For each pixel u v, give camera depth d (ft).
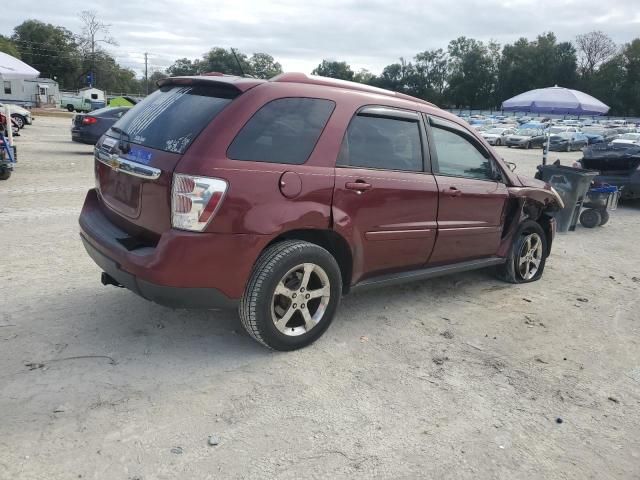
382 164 12.90
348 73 372.58
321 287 12.09
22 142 57.00
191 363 11.35
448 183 14.40
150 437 8.87
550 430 9.92
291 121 11.32
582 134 113.50
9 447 8.39
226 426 9.31
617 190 31.94
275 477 8.15
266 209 10.64
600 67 329.93
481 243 16.21
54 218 23.44
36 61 290.56
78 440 8.67
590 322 15.43
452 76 365.40
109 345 11.87
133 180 11.12
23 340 11.83
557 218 29.19
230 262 10.43
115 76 313.12
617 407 10.89
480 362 12.41
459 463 8.79
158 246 10.18
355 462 8.63
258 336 11.40
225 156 10.26
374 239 12.76
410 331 13.85
